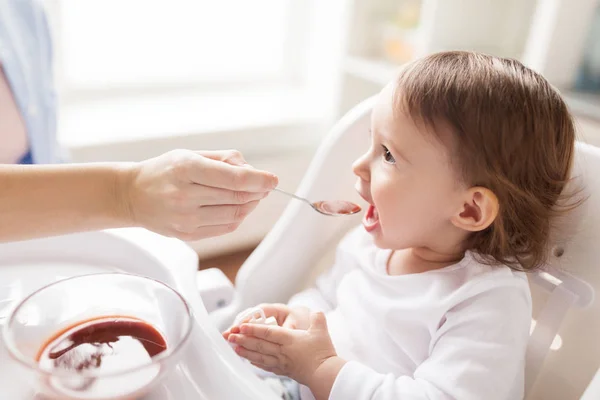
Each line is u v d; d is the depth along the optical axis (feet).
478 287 2.06
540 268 2.19
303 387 2.43
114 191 1.76
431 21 4.77
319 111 6.09
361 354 2.37
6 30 2.82
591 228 2.05
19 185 1.70
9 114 2.84
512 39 5.33
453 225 2.18
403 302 2.28
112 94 5.77
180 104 5.85
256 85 6.59
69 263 2.20
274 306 2.52
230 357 1.70
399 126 2.08
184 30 5.93
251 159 5.62
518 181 2.01
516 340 2.00
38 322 1.63
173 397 1.59
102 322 1.64
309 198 2.78
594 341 2.05
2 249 2.16
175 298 1.67
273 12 6.34
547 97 2.04
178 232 1.78
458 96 1.98
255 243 6.04
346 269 2.77
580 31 4.30
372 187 2.22
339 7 5.65
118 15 5.52
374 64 5.43
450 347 2.00
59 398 1.39
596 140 3.58
